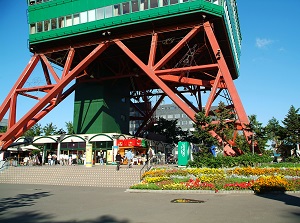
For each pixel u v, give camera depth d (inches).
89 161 1472.7
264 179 824.9
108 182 1179.9
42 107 1672.0
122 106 2361.0
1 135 1736.0
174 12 1480.1
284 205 580.4
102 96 2113.7
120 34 1665.8
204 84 1596.9
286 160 1411.2
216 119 1360.7
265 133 1316.4
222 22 1531.7
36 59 1859.0
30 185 1208.2
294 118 1465.3
